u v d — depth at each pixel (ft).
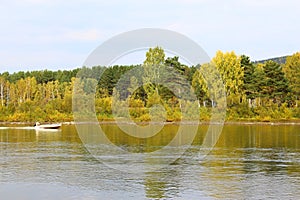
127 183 70.69
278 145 122.72
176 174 77.66
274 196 61.52
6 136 159.02
